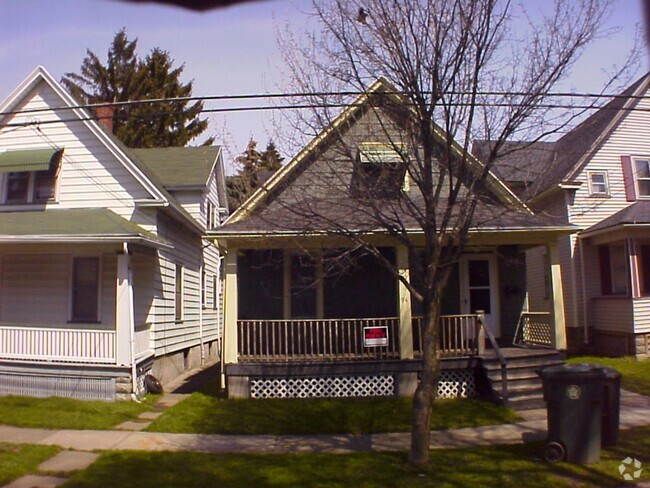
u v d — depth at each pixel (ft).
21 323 50.21
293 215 37.17
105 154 51.65
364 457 28.50
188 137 125.18
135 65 127.54
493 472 25.54
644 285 59.98
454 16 26.81
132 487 24.07
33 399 41.68
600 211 62.80
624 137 63.82
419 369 42.39
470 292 51.16
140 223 50.72
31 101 52.44
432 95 26.81
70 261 50.24
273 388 42.47
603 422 28.55
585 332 61.77
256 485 24.45
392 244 42.78
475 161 28.99
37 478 25.26
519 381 40.40
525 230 41.86
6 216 49.78
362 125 31.42
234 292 42.80
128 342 42.88
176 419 36.45
